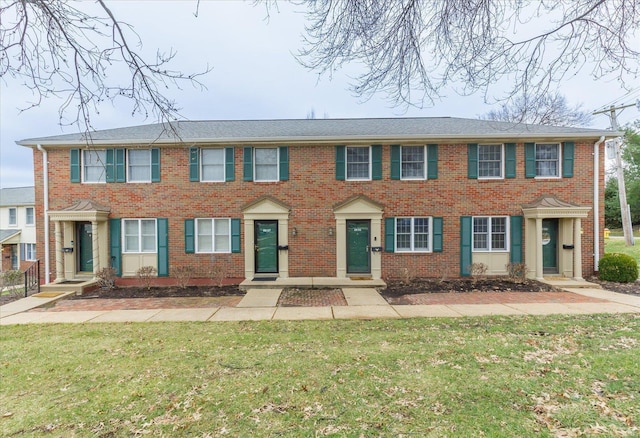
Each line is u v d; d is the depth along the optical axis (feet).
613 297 29.86
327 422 11.09
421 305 27.84
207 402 12.53
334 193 40.01
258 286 35.65
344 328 21.77
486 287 34.83
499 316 23.89
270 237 40.57
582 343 17.72
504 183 39.52
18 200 89.10
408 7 15.94
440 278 39.29
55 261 39.93
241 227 40.19
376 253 39.47
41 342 19.61
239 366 15.69
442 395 12.62
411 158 40.34
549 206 37.27
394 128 43.45
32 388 13.88
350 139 38.91
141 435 10.66
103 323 23.76
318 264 39.78
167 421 11.39
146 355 17.37
